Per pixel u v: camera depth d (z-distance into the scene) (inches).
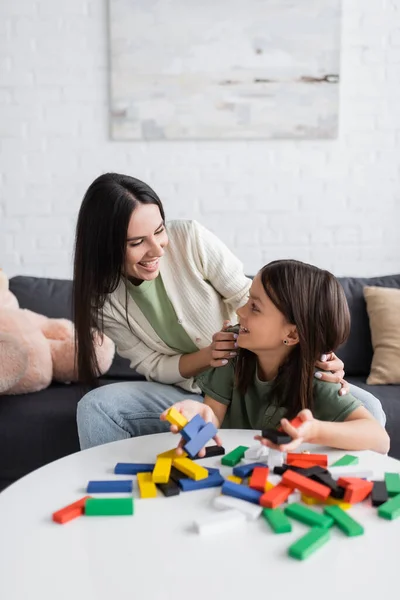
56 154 109.8
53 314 84.3
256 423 53.2
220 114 108.3
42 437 68.3
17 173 110.0
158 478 39.4
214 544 33.0
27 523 35.2
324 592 28.6
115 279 55.1
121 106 108.2
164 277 60.4
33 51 107.2
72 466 42.8
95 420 56.6
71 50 107.3
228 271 60.7
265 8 105.6
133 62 107.0
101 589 29.0
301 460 42.1
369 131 109.1
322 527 34.1
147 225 52.2
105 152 109.9
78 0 106.0
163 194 110.7
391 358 77.9
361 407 48.2
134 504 37.6
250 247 111.2
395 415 69.6
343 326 49.6
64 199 110.8
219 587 29.0
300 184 110.3
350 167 109.8
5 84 107.9
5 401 71.2
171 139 109.2
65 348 76.9
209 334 61.0
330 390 49.4
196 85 107.5
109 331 62.4
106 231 52.4
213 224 111.0
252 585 29.2
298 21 105.7
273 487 38.7
